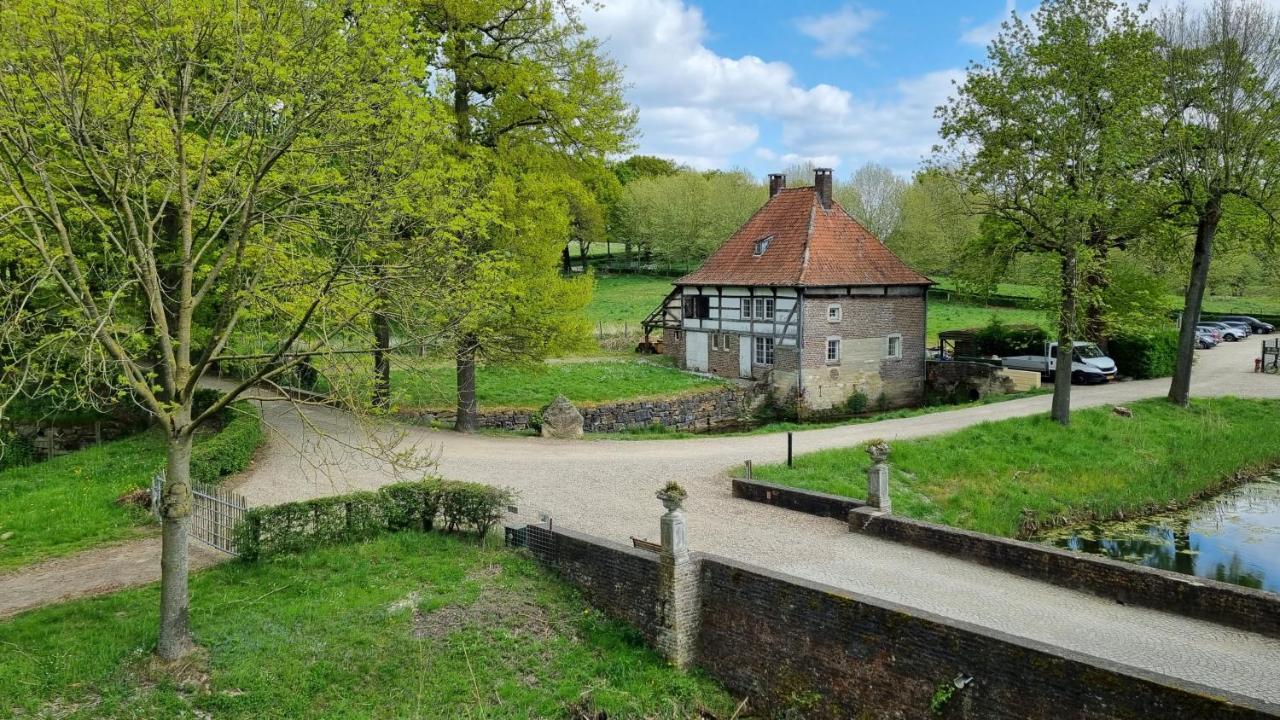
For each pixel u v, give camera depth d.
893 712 8.80
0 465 20.69
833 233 32.31
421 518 13.30
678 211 63.50
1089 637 9.44
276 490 15.90
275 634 9.73
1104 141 20.25
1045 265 22.83
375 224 10.38
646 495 16.12
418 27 18.97
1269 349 31.98
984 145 22.67
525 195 21.11
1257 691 8.10
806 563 12.15
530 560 12.33
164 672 8.83
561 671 9.87
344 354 10.36
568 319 22.12
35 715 7.94
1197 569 14.40
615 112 22.02
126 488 15.46
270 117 10.82
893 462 18.83
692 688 9.96
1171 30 25.53
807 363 30.20
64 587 11.04
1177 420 23.41
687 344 35.31
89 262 13.69
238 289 10.82
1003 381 30.30
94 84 9.47
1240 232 24.45
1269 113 22.42
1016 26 21.39
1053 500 17.78
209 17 9.61
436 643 9.98
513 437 22.62
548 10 20.50
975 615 10.11
